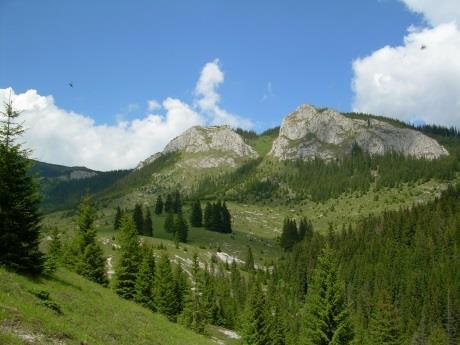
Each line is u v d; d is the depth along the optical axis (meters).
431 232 188.00
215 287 134.12
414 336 122.06
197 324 86.69
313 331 48.28
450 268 152.62
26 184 39.34
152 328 42.41
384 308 78.94
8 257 37.50
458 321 127.00
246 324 66.69
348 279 170.75
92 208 75.00
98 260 72.19
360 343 83.06
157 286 83.88
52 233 89.94
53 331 24.11
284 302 144.00
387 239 190.25
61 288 39.88
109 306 43.28
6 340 19.69
